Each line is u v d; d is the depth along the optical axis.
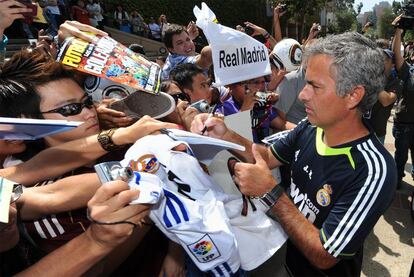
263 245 1.31
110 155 1.21
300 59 2.81
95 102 1.33
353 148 1.23
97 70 1.04
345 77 1.14
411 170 4.58
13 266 0.99
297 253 1.51
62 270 0.77
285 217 1.22
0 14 1.61
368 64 1.13
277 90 2.87
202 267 1.02
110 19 14.10
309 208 1.37
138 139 1.04
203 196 1.07
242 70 1.67
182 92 2.12
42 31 2.62
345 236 1.15
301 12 19.27
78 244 0.77
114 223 0.72
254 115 2.34
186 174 1.05
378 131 3.60
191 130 1.45
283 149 1.60
